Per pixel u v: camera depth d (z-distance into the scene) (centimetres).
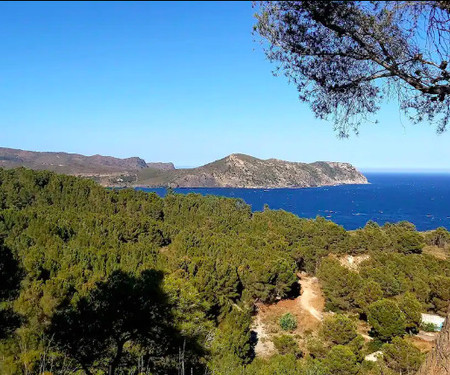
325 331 2592
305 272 5169
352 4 454
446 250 5822
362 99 576
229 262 3769
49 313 1647
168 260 3569
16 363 889
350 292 3638
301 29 512
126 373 1010
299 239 5544
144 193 7181
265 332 3319
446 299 3206
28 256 2680
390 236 5700
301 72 566
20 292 1864
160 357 1152
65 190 6581
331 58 540
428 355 490
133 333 1116
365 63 543
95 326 1023
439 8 418
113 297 1131
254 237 4894
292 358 2127
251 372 1778
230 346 2083
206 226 5909
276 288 3856
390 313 2764
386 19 446
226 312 2656
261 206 17862
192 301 1398
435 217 14450
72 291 2053
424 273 3803
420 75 496
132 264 3173
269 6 513
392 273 3825
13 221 3756
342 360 2048
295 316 3672
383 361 2167
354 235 5716
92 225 4362
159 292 1261
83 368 956
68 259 2853
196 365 1220
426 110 586
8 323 1459
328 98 585
